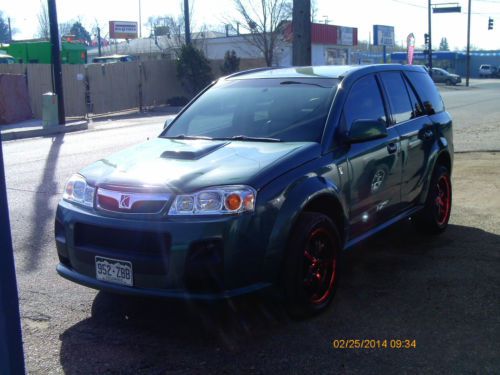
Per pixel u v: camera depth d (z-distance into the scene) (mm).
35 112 23266
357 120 4738
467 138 14703
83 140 15812
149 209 3787
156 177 3920
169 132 5367
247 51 44156
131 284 3801
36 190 8867
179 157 4316
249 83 5547
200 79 31859
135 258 3744
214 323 4211
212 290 3707
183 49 32000
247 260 3744
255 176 3887
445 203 6496
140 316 4352
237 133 4910
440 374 3484
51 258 5727
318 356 3715
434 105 6500
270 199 3854
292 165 4133
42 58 31422
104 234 3926
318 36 46344
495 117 20875
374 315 4305
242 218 3709
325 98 4906
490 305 4461
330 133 4594
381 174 5090
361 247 5961
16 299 2602
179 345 3891
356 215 4773
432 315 4297
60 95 19578
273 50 38781
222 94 5535
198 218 3682
